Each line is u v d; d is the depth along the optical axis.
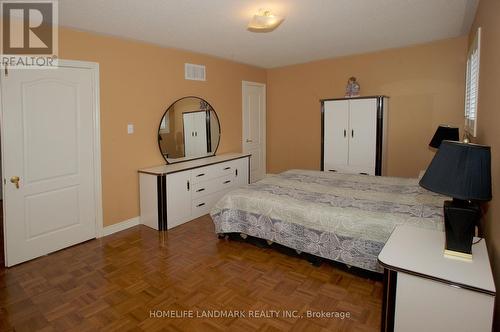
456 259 1.45
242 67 5.40
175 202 3.75
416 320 1.38
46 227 3.03
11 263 2.79
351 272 2.57
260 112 5.93
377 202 2.69
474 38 2.81
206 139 4.79
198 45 4.02
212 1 2.55
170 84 4.16
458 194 1.34
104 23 3.02
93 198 3.40
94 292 2.36
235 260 2.86
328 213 2.56
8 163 2.73
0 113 2.66
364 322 1.97
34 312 2.12
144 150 3.89
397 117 4.49
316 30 3.43
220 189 4.51
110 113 3.50
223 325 1.96
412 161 4.44
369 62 4.66
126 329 1.93
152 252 3.06
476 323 1.25
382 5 2.72
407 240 1.67
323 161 4.75
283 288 2.38
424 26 3.36
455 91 4.03
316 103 5.34
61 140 3.09
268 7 2.72
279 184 3.42
